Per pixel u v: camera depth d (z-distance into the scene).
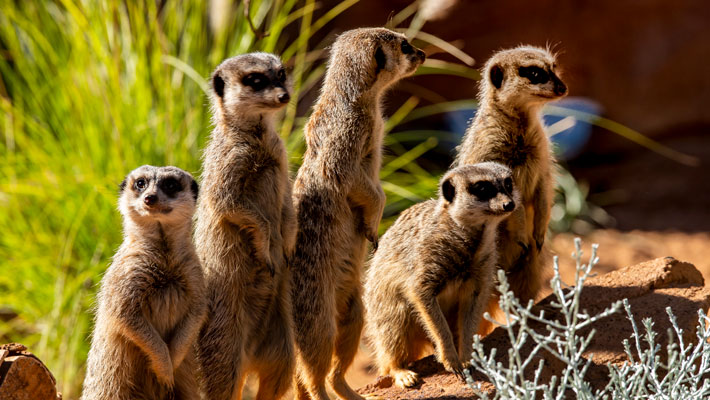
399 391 6.77
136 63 10.79
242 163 6.38
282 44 12.36
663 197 14.08
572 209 13.55
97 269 9.52
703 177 14.32
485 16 13.86
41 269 9.99
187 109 10.72
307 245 6.79
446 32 13.94
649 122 14.73
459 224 6.66
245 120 6.44
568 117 12.99
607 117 14.83
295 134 11.31
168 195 5.87
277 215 6.56
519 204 7.09
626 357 6.51
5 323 10.33
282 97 6.31
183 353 5.92
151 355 5.75
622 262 12.27
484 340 7.01
